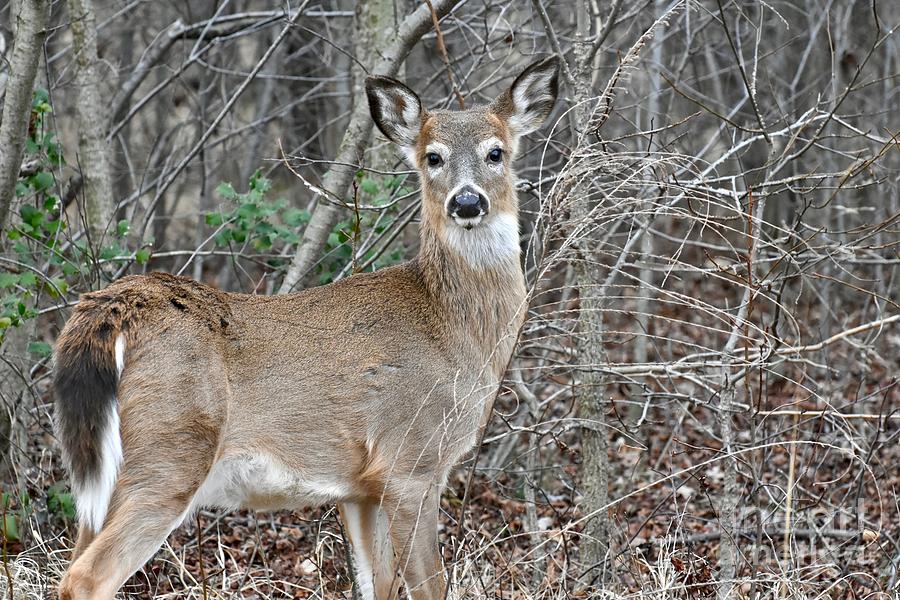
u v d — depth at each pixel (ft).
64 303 41.09
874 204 64.34
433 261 32.37
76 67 43.96
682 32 67.00
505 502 44.04
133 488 27.35
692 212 32.22
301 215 42.52
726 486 33.35
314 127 72.84
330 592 35.01
